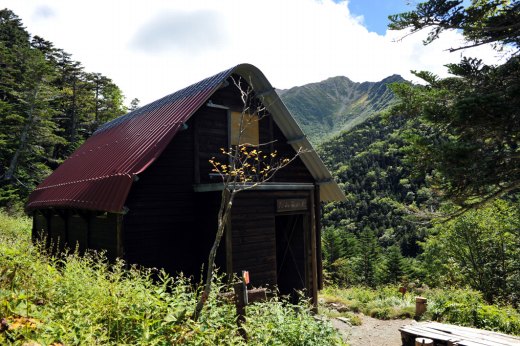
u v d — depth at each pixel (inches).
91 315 158.7
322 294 620.1
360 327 449.4
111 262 353.1
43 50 2021.4
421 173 359.9
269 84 466.9
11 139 1275.8
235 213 372.2
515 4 320.5
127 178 343.0
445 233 1043.3
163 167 384.5
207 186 383.9
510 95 286.2
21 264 200.1
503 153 311.0
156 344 152.7
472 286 971.9
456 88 340.2
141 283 206.5
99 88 2080.5
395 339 404.8
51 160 1428.4
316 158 523.8
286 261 506.0
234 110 458.9
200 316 181.2
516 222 874.1
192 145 413.4
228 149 447.2
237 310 211.5
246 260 376.2
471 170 306.5
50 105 1711.4
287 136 516.7
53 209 495.8
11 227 740.0
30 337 129.5
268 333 191.9
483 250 981.8
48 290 185.0
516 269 925.8
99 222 388.8
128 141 450.0
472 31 327.9
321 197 596.7
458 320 437.7
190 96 438.3
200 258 391.2
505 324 407.5
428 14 319.6
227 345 179.3
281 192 423.5
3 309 142.3
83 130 1872.5
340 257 1715.1
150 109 530.9
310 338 205.6
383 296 636.1
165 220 379.2
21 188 1231.5
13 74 1528.1
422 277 1471.5
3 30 1886.1
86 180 430.9
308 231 461.1
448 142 313.6
